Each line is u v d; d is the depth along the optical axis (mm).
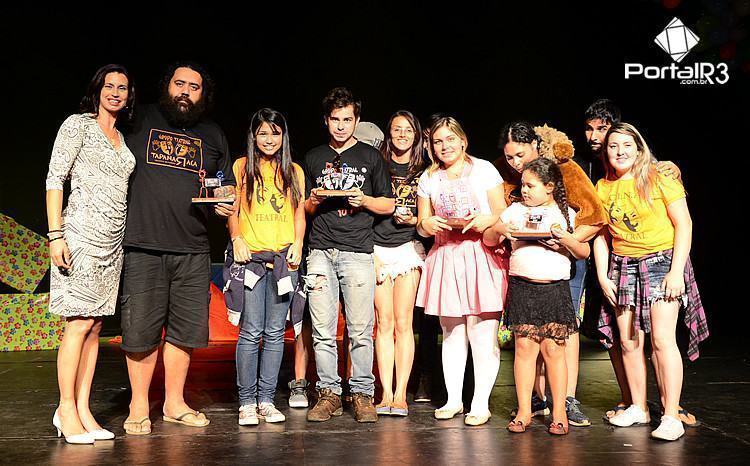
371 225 3871
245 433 3570
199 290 3662
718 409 4016
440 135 3797
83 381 3512
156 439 3471
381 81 6996
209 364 5262
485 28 7043
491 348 3791
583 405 4125
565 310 3553
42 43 6602
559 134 3875
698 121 7168
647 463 3109
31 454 3244
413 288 3975
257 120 3766
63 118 6676
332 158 3883
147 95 6711
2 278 6105
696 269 7570
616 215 3621
